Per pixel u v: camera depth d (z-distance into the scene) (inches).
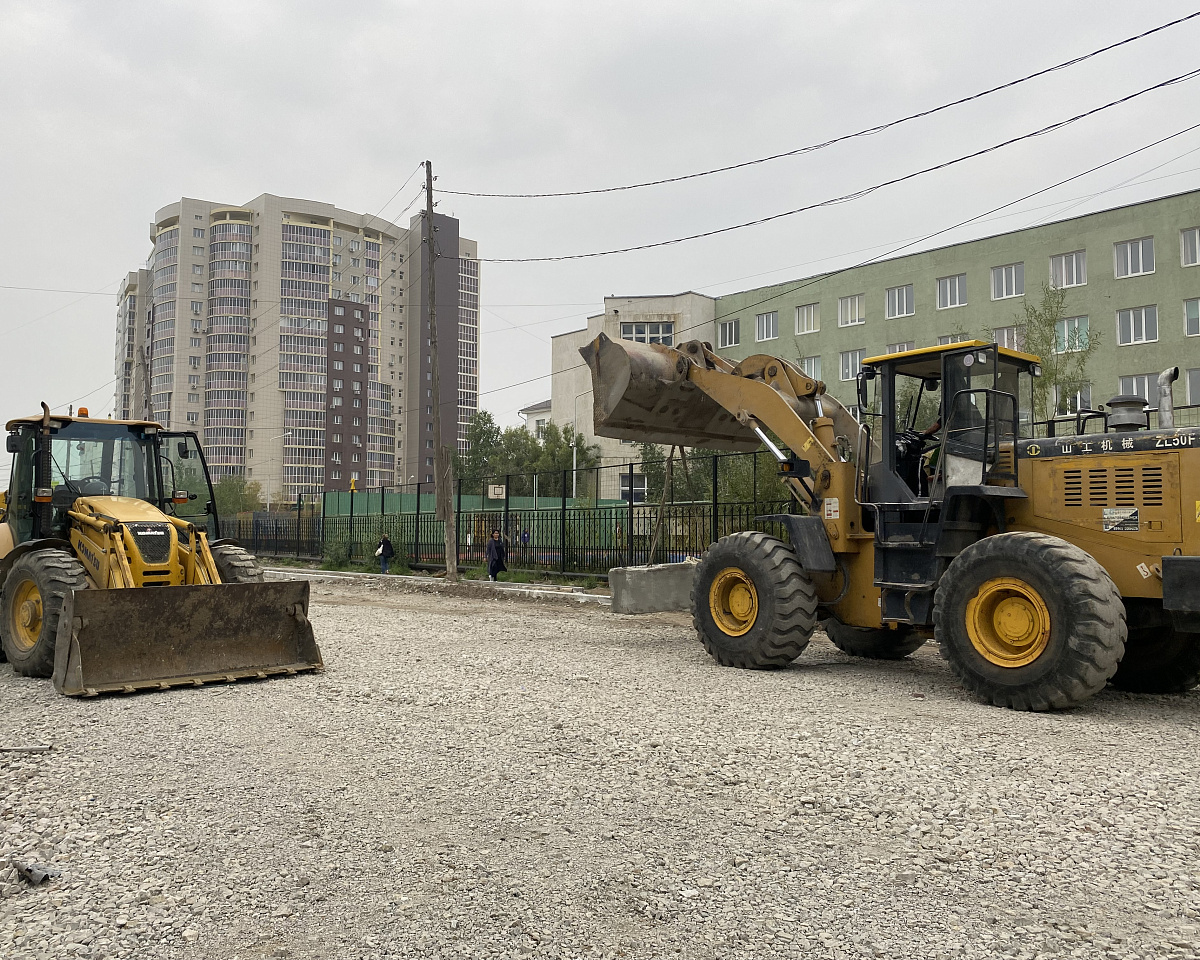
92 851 150.3
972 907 129.3
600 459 1993.1
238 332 3666.3
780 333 1733.5
